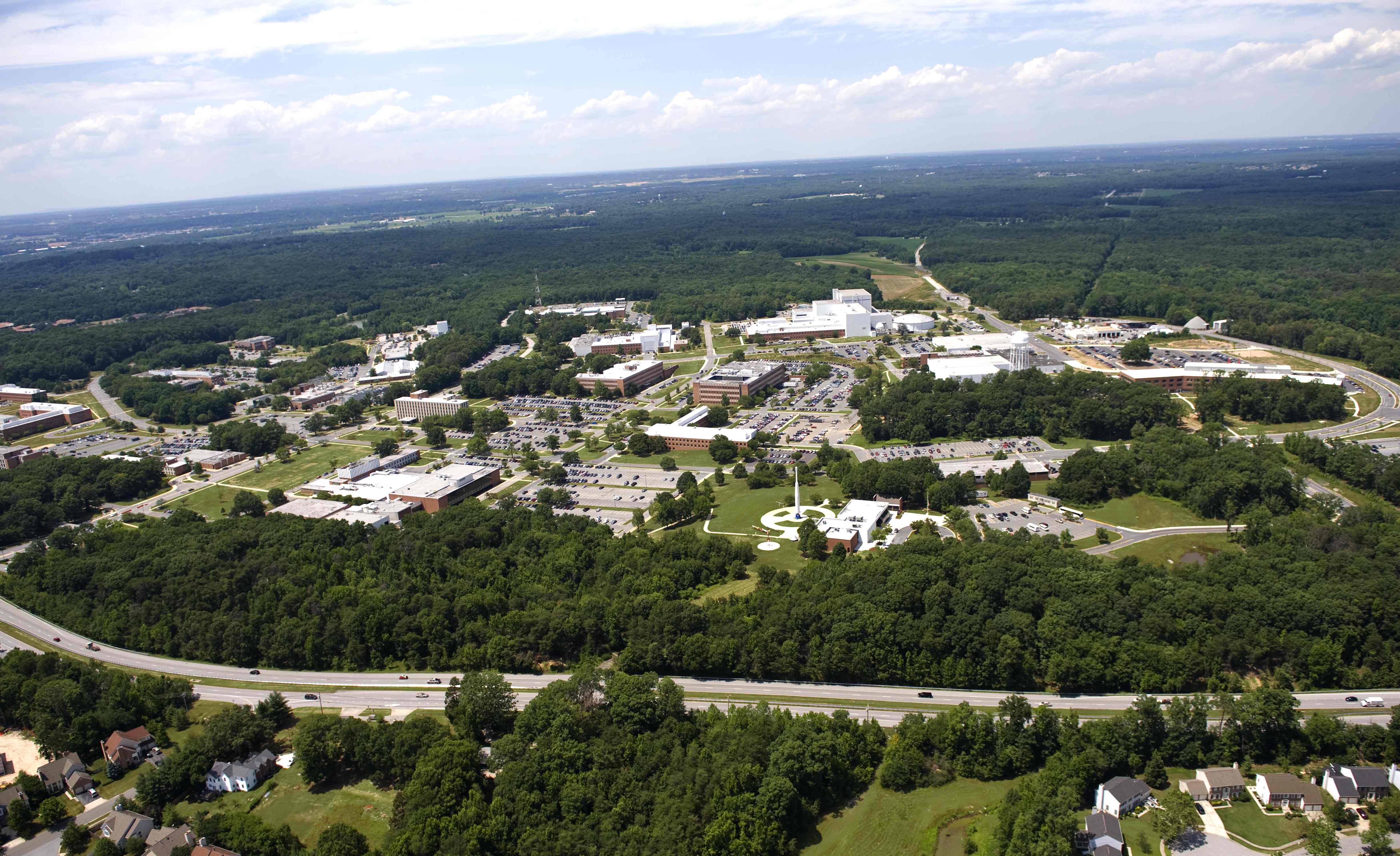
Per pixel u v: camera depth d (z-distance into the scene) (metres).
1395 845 189.50
